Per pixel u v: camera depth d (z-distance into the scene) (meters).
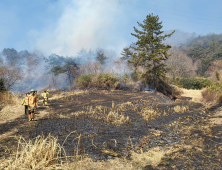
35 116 8.48
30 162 3.09
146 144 4.76
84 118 7.58
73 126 6.34
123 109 10.40
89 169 3.18
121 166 3.42
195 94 24.64
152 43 20.98
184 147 4.45
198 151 4.10
